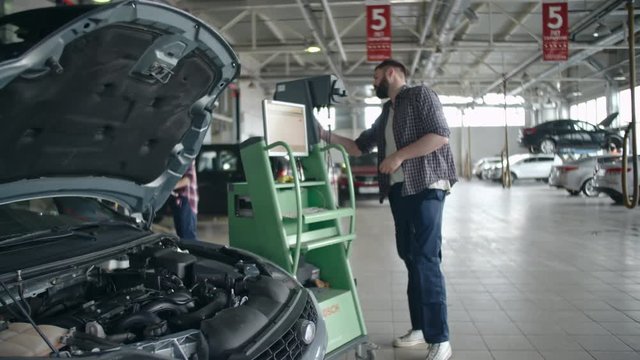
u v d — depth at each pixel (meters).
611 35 14.23
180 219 5.60
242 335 1.83
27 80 1.76
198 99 2.53
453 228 9.45
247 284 2.28
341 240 3.19
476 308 4.41
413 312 3.54
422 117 3.17
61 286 2.11
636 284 5.11
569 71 24.30
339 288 3.26
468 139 30.92
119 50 1.93
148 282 2.29
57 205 2.67
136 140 2.49
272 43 16.59
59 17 1.77
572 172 15.48
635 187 6.96
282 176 3.29
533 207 12.91
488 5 13.48
